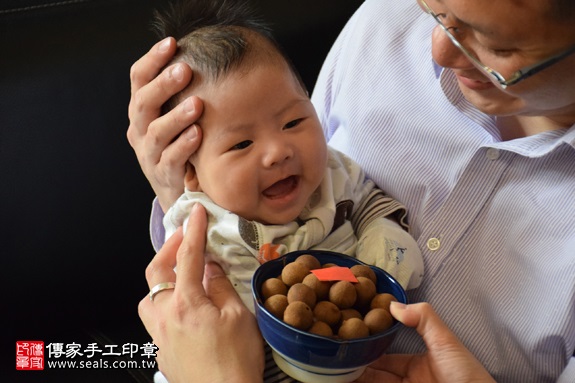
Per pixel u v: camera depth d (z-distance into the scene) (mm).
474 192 940
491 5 686
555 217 883
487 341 928
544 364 897
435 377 836
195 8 1038
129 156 1239
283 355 768
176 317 826
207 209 922
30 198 1190
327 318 740
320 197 955
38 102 1167
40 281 1236
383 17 1135
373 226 963
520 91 750
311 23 1385
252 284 771
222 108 902
